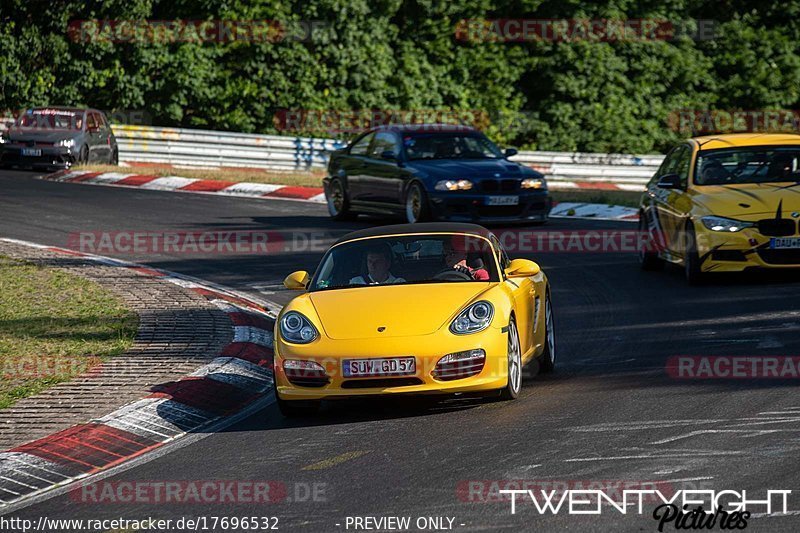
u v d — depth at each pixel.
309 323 28.22
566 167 119.81
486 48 128.12
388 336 27.12
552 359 32.66
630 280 48.53
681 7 135.50
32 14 112.94
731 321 37.50
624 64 132.00
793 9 141.75
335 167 72.56
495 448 23.70
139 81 113.81
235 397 30.67
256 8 116.25
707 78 136.62
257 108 117.38
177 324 39.34
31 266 52.72
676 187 48.41
